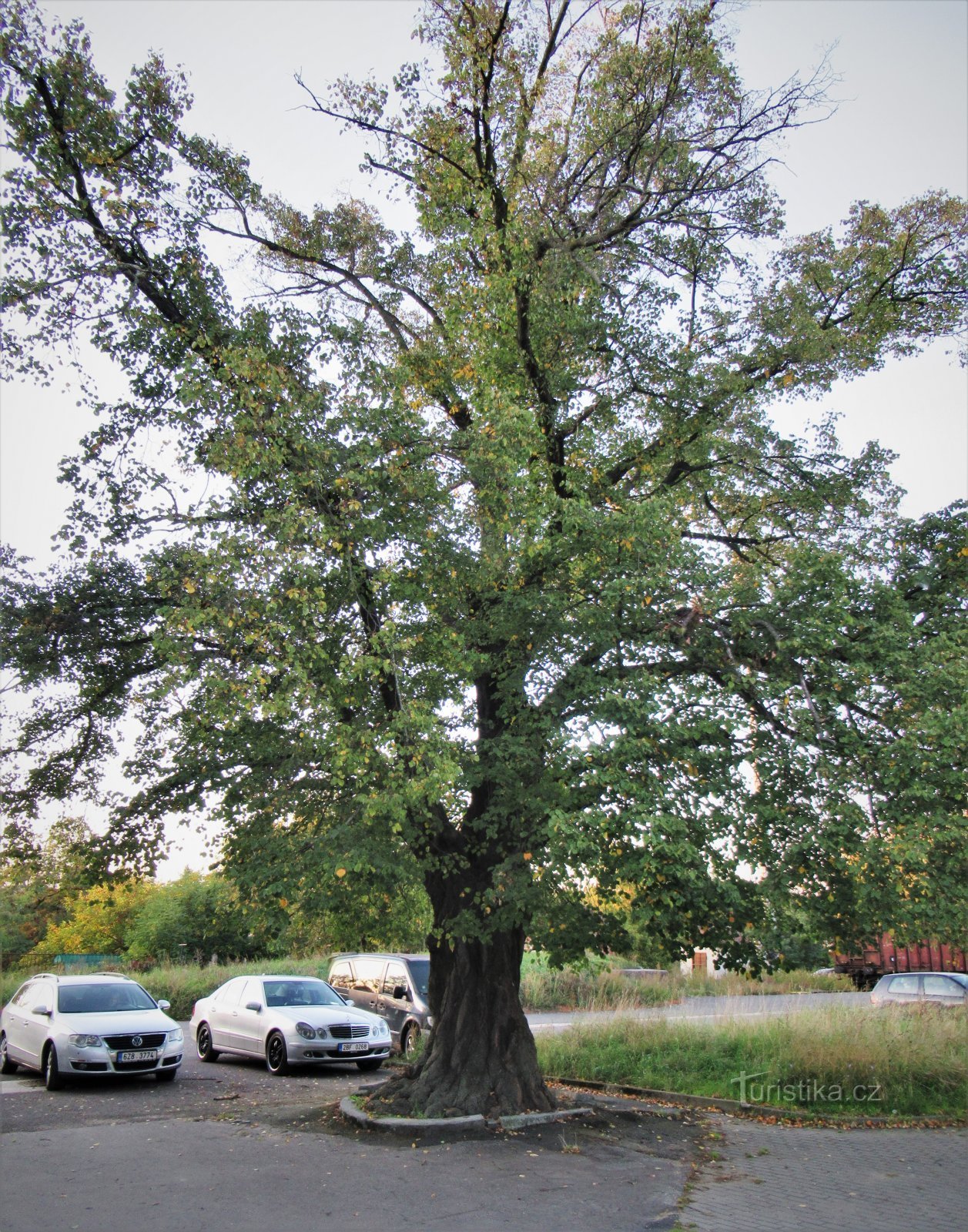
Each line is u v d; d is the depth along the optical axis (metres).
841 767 9.14
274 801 10.02
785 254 13.48
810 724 9.48
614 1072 14.14
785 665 9.82
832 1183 8.45
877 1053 12.52
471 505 10.94
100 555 10.63
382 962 19.59
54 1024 14.20
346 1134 10.07
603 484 12.53
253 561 9.12
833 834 8.69
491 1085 10.85
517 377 11.92
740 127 12.84
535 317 11.77
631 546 9.99
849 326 13.52
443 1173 8.42
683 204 13.09
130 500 10.84
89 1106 12.26
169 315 11.18
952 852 8.70
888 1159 9.45
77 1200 7.44
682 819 8.55
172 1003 25.28
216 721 9.45
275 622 8.77
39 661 10.70
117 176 10.74
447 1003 11.43
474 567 10.32
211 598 9.34
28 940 40.12
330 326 11.31
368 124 12.79
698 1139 10.34
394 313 14.68
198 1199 7.46
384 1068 16.64
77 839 11.60
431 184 12.39
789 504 13.37
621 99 12.87
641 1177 8.53
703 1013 18.39
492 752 9.62
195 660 9.72
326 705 8.88
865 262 13.59
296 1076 15.44
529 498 10.51
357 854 8.74
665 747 9.19
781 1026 14.11
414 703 8.86
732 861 9.10
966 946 9.10
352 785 9.83
